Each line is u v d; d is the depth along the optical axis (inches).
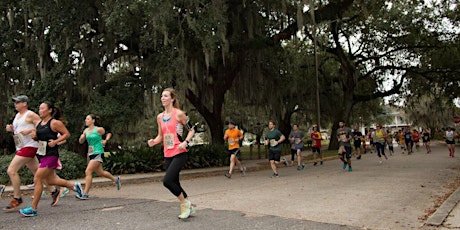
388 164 641.6
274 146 508.7
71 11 607.2
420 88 1364.4
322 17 755.4
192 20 583.2
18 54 701.3
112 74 862.5
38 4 583.5
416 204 272.7
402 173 485.7
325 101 1385.3
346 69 1241.4
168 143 219.3
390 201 285.3
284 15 703.7
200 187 407.8
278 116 1318.9
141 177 493.4
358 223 215.5
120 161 552.7
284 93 1222.3
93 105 622.2
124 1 524.7
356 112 1619.1
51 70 651.5
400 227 205.8
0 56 680.4
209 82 826.2
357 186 372.8
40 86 630.5
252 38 711.1
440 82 1288.1
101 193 370.9
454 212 236.2
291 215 238.7
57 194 286.2
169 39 588.1
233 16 710.5
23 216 242.7
